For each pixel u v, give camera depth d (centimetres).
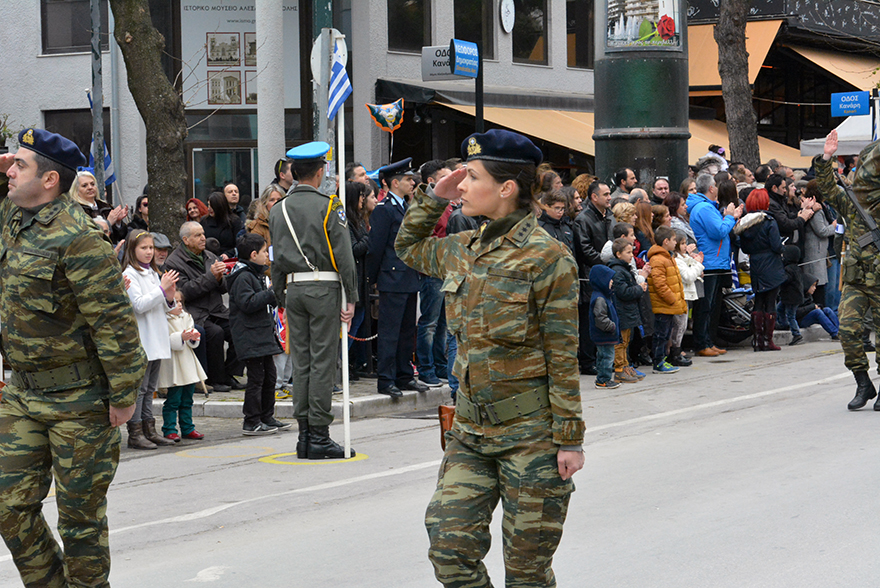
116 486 990
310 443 1086
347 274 1061
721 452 1051
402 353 1419
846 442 1073
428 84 2622
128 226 1567
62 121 2672
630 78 1992
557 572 700
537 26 3194
